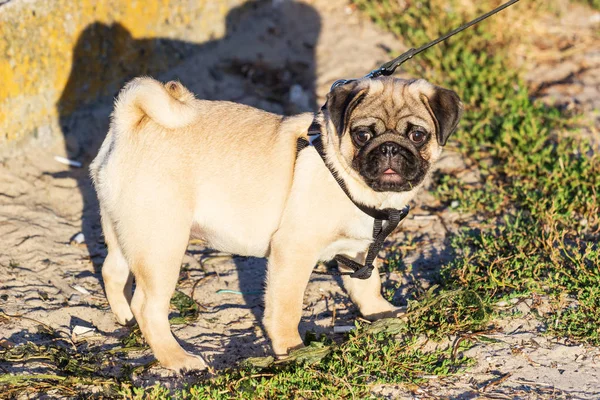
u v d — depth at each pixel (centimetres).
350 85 418
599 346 434
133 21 710
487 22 856
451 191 610
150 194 416
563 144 646
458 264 503
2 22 591
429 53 795
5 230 534
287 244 415
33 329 445
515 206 591
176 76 752
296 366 409
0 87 595
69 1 644
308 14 877
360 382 404
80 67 664
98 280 506
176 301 483
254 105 728
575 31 905
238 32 830
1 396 385
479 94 741
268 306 421
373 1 889
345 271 478
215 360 434
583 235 540
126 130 431
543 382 408
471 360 423
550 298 473
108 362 425
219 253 550
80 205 590
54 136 643
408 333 452
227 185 428
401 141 403
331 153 412
